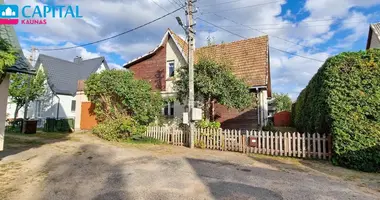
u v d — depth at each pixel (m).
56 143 10.66
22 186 4.85
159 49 17.11
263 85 13.31
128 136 12.16
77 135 14.16
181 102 12.99
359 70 7.21
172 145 11.13
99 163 7.02
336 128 7.18
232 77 11.01
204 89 10.81
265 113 13.64
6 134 14.15
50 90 23.56
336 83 7.38
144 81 14.54
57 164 6.74
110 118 14.14
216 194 4.55
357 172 6.50
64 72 26.80
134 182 5.23
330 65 7.63
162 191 4.67
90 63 31.92
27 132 14.88
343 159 7.06
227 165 7.10
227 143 9.82
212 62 11.23
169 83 16.22
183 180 5.42
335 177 5.97
